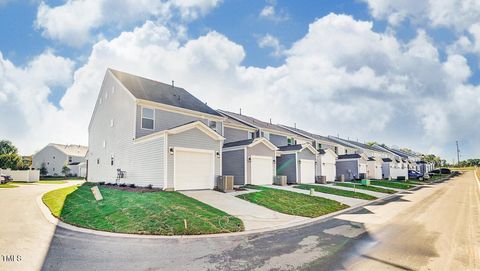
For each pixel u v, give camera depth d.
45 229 7.80
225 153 21.06
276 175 23.09
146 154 15.43
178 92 22.98
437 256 5.55
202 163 15.46
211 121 22.28
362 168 34.53
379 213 11.34
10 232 7.43
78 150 52.44
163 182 13.73
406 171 42.69
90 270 4.71
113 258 5.37
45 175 46.75
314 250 5.95
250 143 19.83
